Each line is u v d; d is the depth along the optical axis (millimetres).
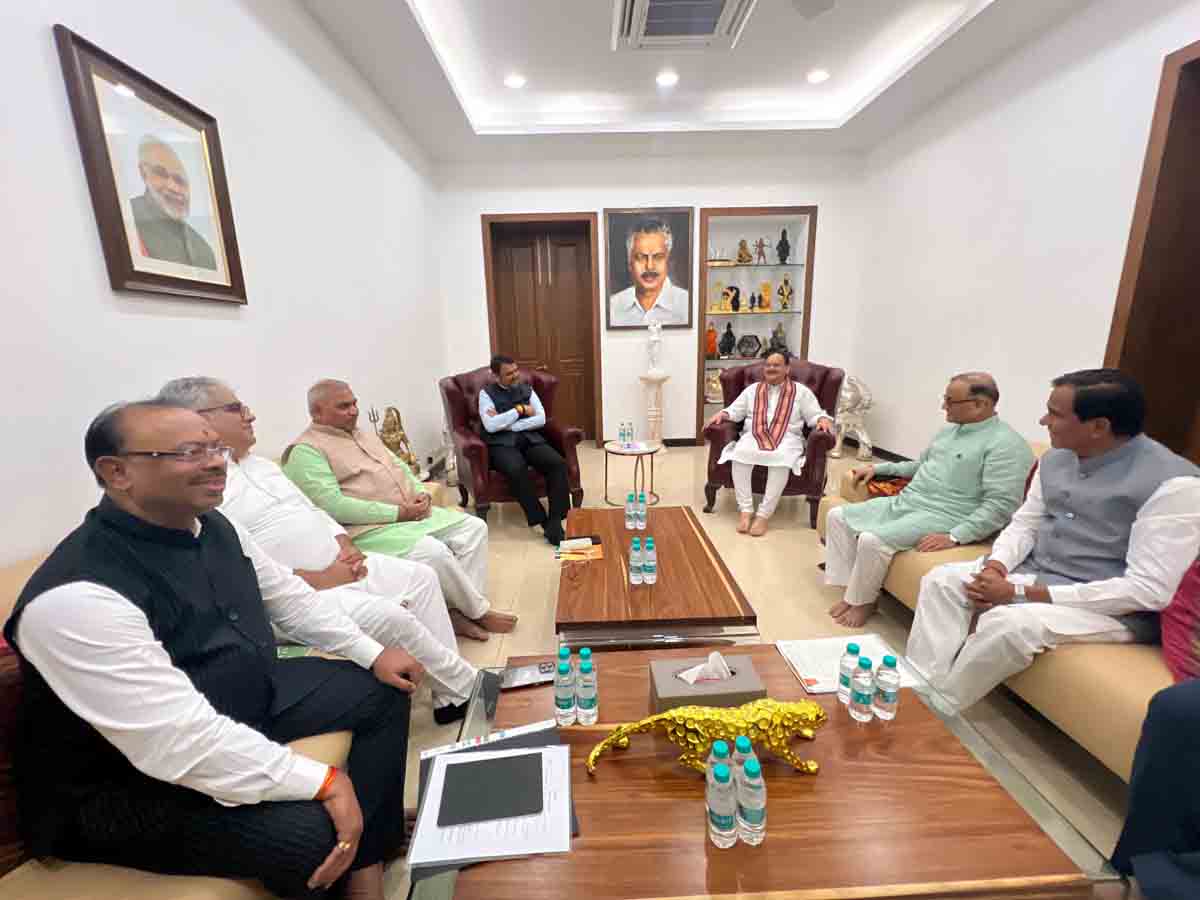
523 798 882
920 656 1680
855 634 2025
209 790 785
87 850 809
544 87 3576
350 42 2689
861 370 4695
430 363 4223
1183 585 1174
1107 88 2422
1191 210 2264
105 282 1347
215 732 793
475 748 1007
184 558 906
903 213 4016
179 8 1629
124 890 766
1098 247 2498
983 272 3238
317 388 1964
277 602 1167
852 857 781
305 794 839
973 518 1883
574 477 3195
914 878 751
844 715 1085
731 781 778
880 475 2379
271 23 2135
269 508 1573
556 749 992
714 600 1633
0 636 831
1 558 1112
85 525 843
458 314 4750
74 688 729
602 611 1579
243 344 1910
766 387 3182
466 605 1986
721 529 3094
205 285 1683
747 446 3084
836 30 2975
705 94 3762
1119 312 2393
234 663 948
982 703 1612
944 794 891
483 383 3559
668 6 2664
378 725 1135
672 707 1031
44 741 775
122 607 767
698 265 4723
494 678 1232
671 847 801
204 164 1695
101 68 1316
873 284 4465
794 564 2621
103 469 815
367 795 1084
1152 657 1235
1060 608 1346
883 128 4016
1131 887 898
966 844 800
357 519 1938
